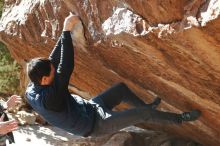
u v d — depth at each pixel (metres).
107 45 4.99
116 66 5.67
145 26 4.21
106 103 4.89
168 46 4.29
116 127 4.66
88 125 4.55
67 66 4.27
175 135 8.07
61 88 4.29
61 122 4.46
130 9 4.36
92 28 4.93
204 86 4.90
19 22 6.36
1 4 10.27
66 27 4.39
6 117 4.98
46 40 6.00
